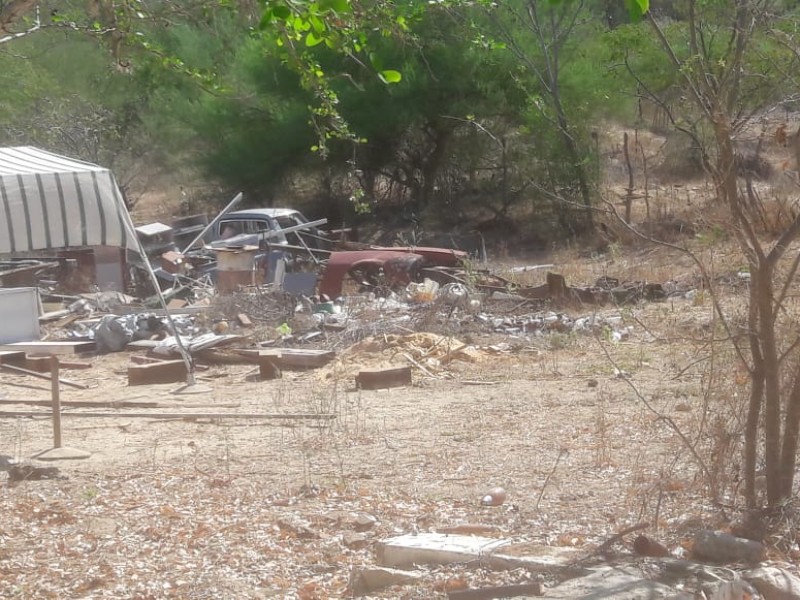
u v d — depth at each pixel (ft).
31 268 64.18
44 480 26.09
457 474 25.36
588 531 19.70
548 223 93.81
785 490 18.63
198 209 115.75
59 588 18.08
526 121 94.53
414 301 53.01
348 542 19.69
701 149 18.54
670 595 15.31
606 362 39.75
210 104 106.83
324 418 32.55
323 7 17.95
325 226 108.47
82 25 24.21
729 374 22.84
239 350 45.09
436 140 104.42
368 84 98.32
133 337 49.29
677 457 21.74
